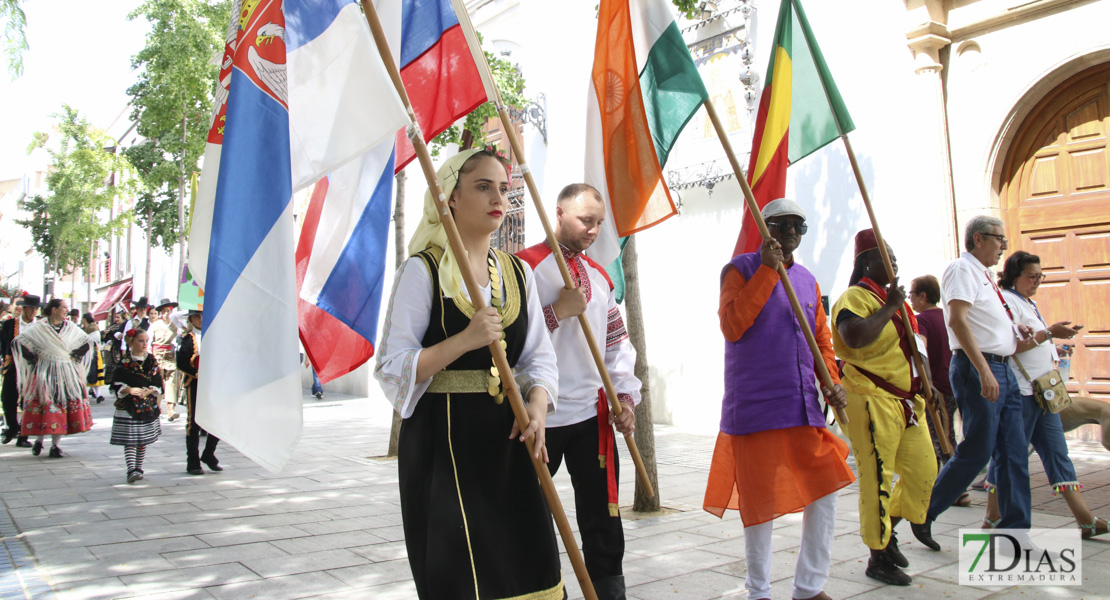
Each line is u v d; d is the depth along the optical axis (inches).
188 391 310.2
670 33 161.0
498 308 95.0
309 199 135.7
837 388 136.2
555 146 452.4
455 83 150.8
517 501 90.4
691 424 386.0
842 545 183.6
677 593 151.5
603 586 125.0
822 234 326.0
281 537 201.9
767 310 136.1
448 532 84.8
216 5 621.6
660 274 402.6
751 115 354.9
